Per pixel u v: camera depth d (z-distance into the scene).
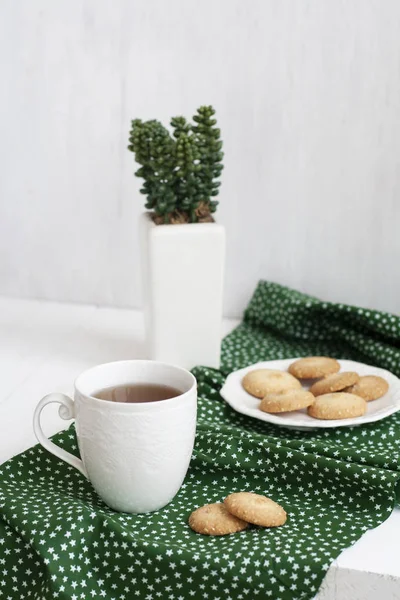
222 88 1.25
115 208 1.32
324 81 1.23
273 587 0.76
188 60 1.25
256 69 1.24
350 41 1.21
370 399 1.00
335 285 1.30
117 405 0.80
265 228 1.30
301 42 1.22
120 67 1.27
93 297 1.37
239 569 0.76
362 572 0.76
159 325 1.10
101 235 1.34
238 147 1.27
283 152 1.26
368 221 1.26
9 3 1.27
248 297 1.33
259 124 1.26
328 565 0.76
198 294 1.09
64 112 1.30
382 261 1.27
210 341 1.11
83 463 0.84
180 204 1.11
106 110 1.29
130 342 1.22
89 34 1.27
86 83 1.28
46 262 1.36
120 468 0.81
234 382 1.04
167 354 1.11
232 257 1.31
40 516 0.81
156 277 1.08
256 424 0.99
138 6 1.25
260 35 1.23
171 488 0.84
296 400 0.95
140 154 1.10
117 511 0.84
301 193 1.27
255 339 1.23
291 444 0.90
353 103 1.23
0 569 0.81
